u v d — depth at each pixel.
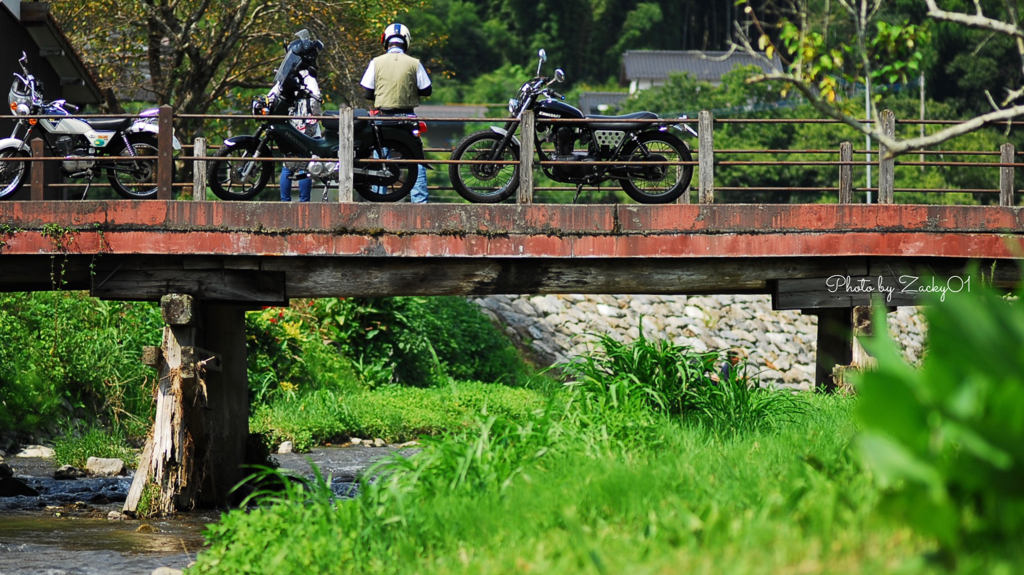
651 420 28.89
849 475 18.50
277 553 21.02
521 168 35.44
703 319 111.44
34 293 64.31
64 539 30.83
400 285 36.25
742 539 15.27
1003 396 11.62
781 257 36.06
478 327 99.69
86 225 34.47
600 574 14.52
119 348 63.75
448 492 22.98
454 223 34.59
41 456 53.16
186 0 95.62
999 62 172.12
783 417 33.81
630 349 34.75
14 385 56.88
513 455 24.72
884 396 12.35
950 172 152.50
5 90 57.25
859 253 35.41
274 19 95.06
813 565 13.41
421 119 36.25
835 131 164.75
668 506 18.62
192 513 35.69
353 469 51.34
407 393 80.88
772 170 165.12
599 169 38.88
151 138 43.12
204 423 36.53
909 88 174.38
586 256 34.81
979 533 12.27
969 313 12.14
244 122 104.38
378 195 39.56
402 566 19.52
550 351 105.50
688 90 189.75
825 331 45.12
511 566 16.77
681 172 39.03
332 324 87.69
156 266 35.47
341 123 35.16
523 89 39.44
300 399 72.19
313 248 34.47
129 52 97.12
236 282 35.56
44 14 59.16
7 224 34.44
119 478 46.16
